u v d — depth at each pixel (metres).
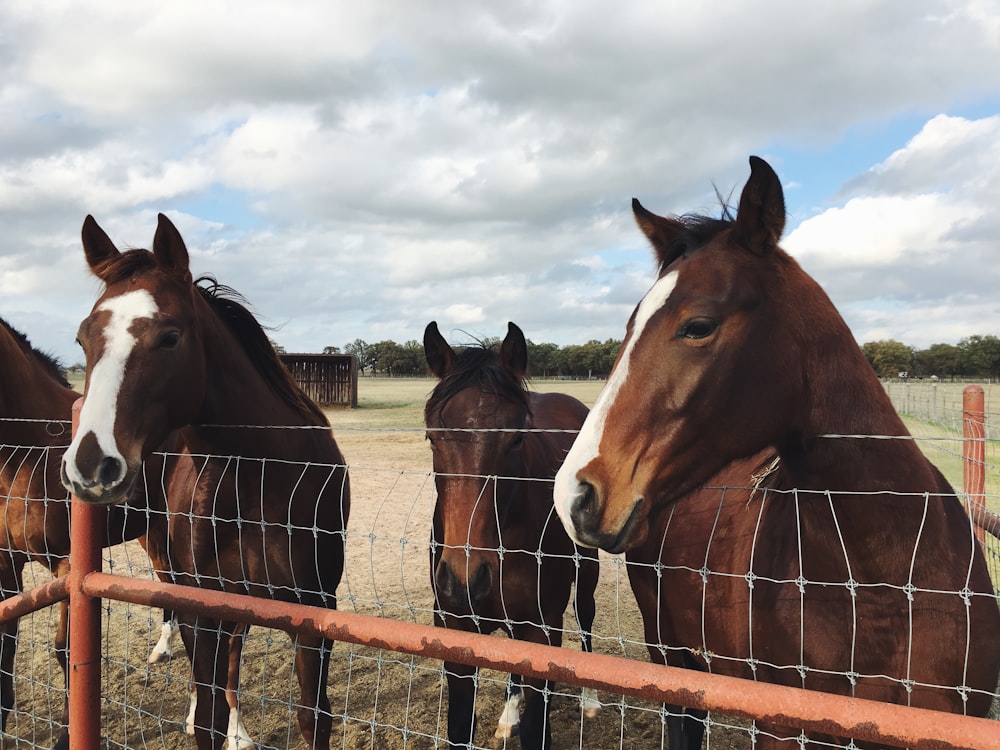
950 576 1.61
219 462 2.80
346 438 16.12
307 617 1.69
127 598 1.97
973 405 3.12
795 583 1.78
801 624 1.76
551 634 3.06
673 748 2.97
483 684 4.14
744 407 1.59
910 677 1.61
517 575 2.83
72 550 2.10
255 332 2.98
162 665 4.32
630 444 1.57
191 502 2.85
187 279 2.53
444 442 2.63
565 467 1.59
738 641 2.08
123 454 2.18
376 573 5.98
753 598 1.95
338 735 3.58
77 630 2.10
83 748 2.13
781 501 1.97
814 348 1.63
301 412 3.12
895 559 1.60
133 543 6.82
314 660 2.80
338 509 3.23
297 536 2.92
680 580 2.46
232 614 1.79
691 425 1.58
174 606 1.88
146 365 2.32
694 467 1.62
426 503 8.74
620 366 1.62
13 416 3.30
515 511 2.76
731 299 1.56
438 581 2.50
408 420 18.80
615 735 3.55
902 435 1.68
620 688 1.35
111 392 2.22
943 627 1.58
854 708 1.17
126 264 2.50
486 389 2.68
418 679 4.14
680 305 1.58
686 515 2.47
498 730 3.57
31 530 3.35
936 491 1.71
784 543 1.90
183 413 2.52
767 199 1.59
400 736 3.55
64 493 3.34
